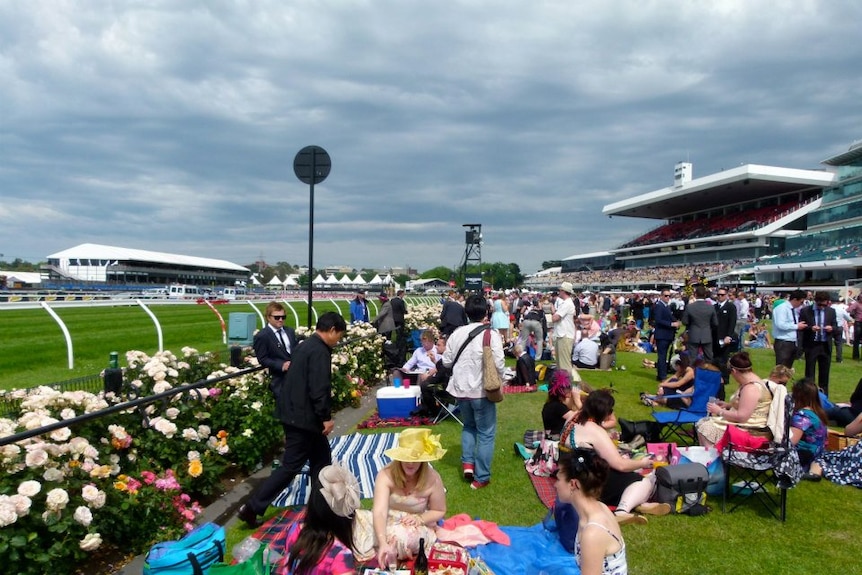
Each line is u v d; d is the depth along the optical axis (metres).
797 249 65.38
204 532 3.90
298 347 4.99
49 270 89.31
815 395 6.34
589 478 3.33
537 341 15.90
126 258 91.69
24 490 3.57
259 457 6.35
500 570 4.03
